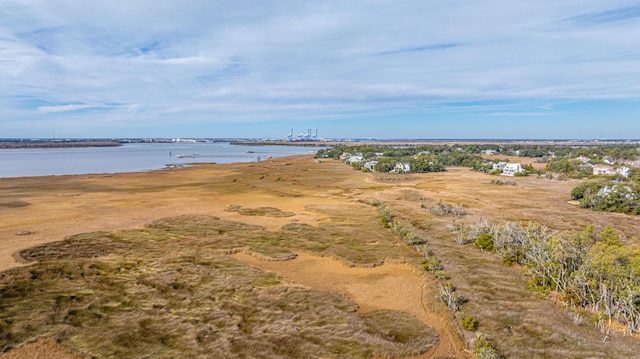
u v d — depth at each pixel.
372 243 44.66
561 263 31.81
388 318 26.52
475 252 41.59
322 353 21.98
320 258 39.81
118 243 42.09
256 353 21.70
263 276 33.72
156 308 27.17
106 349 21.84
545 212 64.06
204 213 59.78
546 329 24.70
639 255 27.47
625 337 24.16
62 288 30.05
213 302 28.36
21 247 40.22
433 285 32.38
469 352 22.73
